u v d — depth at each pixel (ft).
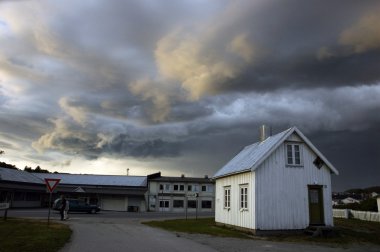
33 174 223.71
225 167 100.53
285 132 81.61
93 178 237.04
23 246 43.70
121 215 140.56
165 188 225.56
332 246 60.13
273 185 77.71
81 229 69.00
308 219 78.43
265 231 74.74
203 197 227.20
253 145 99.04
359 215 128.98
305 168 80.79
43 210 151.43
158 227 82.89
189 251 45.21
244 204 81.56
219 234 71.51
